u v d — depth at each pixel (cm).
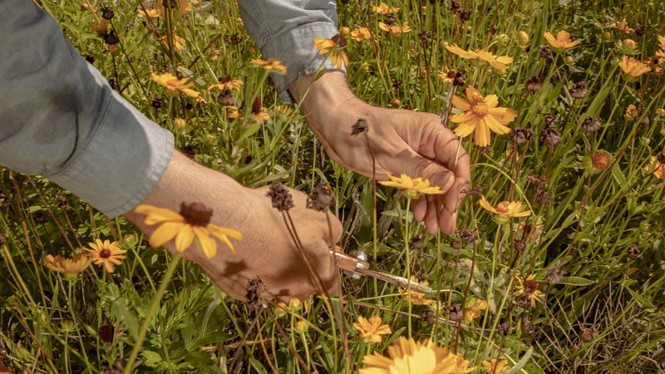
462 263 88
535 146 112
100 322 77
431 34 119
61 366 79
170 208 61
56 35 57
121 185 60
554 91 119
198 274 85
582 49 146
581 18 155
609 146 125
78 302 87
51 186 101
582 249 107
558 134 85
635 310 97
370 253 92
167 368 75
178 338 80
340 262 72
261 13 87
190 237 44
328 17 89
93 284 86
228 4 135
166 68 110
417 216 74
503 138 115
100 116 58
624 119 127
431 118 75
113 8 124
